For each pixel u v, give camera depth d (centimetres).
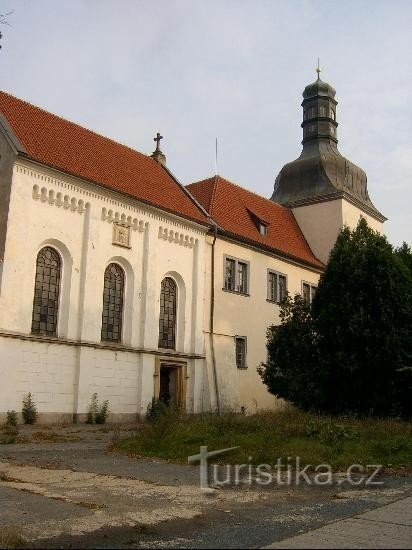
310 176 4388
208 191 3650
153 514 857
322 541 690
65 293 2475
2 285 2225
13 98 2792
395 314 2106
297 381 2177
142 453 1491
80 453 1532
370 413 2023
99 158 2912
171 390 2938
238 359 3297
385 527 760
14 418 2205
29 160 2339
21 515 841
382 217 4694
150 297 2802
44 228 2406
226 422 1625
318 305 2283
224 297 3228
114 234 2683
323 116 4569
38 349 2338
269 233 3794
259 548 664
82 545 698
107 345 2570
